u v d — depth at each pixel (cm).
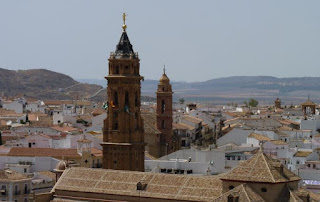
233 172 17288
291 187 17288
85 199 19562
